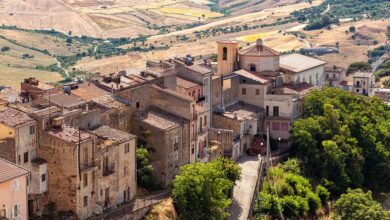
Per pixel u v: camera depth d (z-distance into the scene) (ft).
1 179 347.77
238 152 611.06
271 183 559.38
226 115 616.39
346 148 636.48
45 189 411.54
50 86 503.61
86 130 443.73
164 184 499.51
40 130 408.67
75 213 406.00
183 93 561.84
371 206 538.47
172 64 611.88
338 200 556.92
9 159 391.24
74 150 401.70
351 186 636.07
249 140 632.79
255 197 528.22
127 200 457.68
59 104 459.73
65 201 408.05
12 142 391.65
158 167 499.10
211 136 594.24
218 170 502.38
